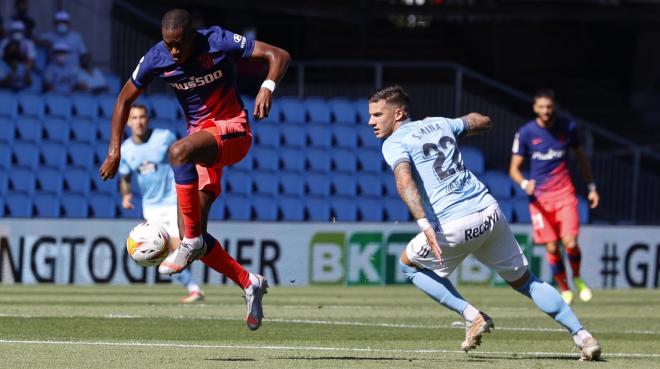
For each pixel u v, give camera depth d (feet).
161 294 113.19
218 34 56.65
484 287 136.46
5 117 150.51
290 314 91.61
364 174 153.99
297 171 151.94
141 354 59.98
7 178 142.82
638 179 164.25
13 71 156.87
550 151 104.01
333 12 186.60
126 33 165.27
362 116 162.71
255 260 132.16
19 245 125.90
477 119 61.26
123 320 81.20
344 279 134.41
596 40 217.36
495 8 194.70
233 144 56.65
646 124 198.59
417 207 56.59
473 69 208.54
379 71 165.68
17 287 120.47
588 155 164.66
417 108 163.43
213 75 56.90
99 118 153.17
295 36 202.08
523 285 61.41
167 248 57.31
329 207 148.25
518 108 199.31
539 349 68.28
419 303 107.34
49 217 131.64
